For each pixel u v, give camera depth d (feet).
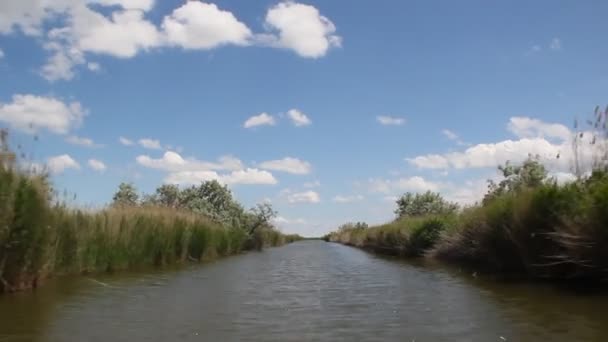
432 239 95.86
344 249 171.01
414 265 78.33
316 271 72.02
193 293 46.14
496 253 61.46
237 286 52.21
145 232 75.31
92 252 61.72
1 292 43.52
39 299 40.88
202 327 30.86
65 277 56.03
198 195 152.25
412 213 153.99
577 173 48.78
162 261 80.53
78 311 36.04
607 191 40.01
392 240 122.42
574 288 43.11
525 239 51.78
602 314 31.73
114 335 28.76
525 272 57.36
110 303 39.75
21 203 43.39
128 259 69.67
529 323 30.19
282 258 109.09
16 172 44.29
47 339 27.86
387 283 53.67
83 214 63.05
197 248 96.78
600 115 46.85
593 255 41.11
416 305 38.32
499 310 34.71
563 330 28.12
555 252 47.44
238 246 135.95
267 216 166.61
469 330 29.25
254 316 34.47
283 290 48.73
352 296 43.96
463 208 84.07
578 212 43.60
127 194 129.08
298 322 32.35
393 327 30.55
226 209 153.69
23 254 43.88
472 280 52.75
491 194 77.61
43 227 46.21
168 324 31.78
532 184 67.31
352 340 27.50
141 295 44.55
